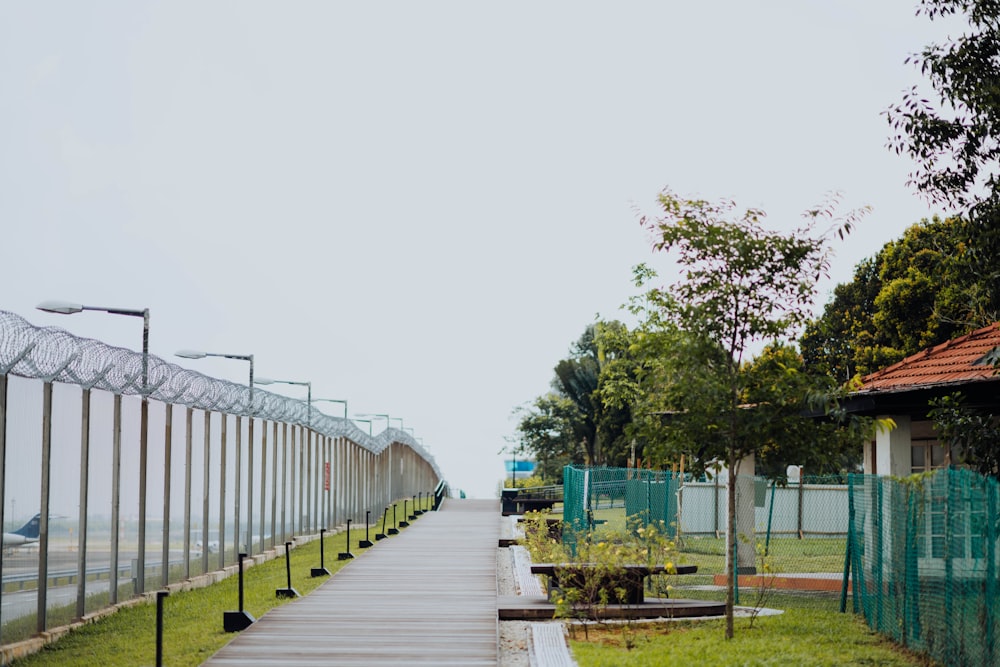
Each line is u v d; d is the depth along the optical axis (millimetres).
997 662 10219
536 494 53156
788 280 14648
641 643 14141
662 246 14703
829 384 14906
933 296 40094
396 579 21344
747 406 15367
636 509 26375
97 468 16500
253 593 19484
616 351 36406
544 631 15039
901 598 14195
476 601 17891
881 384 19750
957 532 11789
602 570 16562
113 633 15031
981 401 18625
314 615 16219
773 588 20750
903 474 19859
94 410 16344
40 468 14438
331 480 37656
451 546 29875
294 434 31281
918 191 15953
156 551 19234
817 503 33219
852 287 48750
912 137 15633
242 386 24500
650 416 15344
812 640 14320
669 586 21234
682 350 14578
